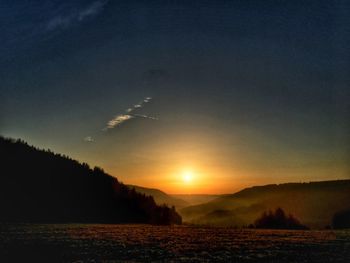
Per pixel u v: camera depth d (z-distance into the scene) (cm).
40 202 5856
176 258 2430
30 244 2758
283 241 3262
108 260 2331
